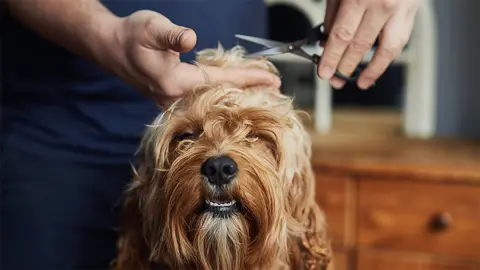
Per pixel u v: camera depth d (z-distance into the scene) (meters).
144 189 1.53
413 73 3.24
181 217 1.34
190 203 1.32
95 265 1.76
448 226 2.48
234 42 1.77
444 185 2.48
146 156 1.52
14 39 1.68
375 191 2.56
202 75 1.38
